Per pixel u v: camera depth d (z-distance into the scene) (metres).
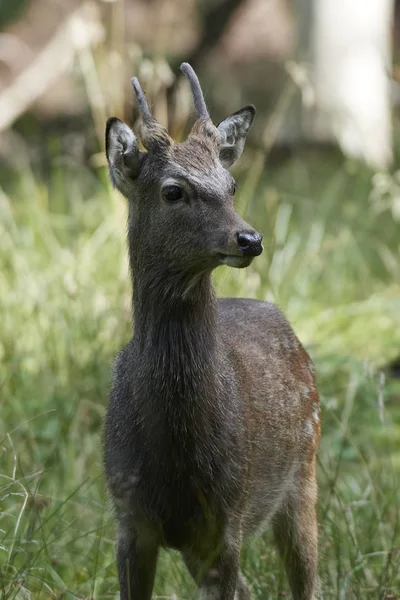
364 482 11.29
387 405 13.05
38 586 8.84
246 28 29.42
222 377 7.79
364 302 15.24
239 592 8.73
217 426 7.69
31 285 13.67
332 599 9.02
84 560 9.76
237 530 7.89
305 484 9.10
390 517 10.34
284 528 9.03
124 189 7.95
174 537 7.82
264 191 17.84
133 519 7.81
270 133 15.77
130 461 7.71
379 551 9.73
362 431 12.04
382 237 17.34
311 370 9.34
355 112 20.64
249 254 7.33
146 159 7.77
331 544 9.54
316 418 9.27
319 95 20.38
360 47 20.64
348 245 16.44
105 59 17.14
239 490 7.82
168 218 7.58
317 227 16.56
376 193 17.27
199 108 8.20
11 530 9.81
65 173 19.70
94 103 17.73
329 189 18.23
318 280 15.88
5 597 8.29
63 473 10.77
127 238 8.05
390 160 20.80
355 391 12.11
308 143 20.92
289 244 15.80
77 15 19.05
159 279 7.67
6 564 8.70
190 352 7.65
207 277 7.69
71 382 11.95
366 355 13.92
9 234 15.30
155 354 7.67
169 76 15.38
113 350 12.26
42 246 15.21
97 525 9.95
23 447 11.03
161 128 7.86
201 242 7.48
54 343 12.38
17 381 12.10
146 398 7.65
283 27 29.45
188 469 7.64
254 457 8.16
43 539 8.98
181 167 7.62
